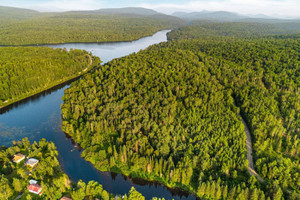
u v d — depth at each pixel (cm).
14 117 14962
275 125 12219
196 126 12006
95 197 8425
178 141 11256
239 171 9531
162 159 9675
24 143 11050
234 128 11731
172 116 13375
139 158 10019
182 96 15362
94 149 11188
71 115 14225
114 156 10606
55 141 12294
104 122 12575
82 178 9756
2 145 11650
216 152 10169
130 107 14000
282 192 8094
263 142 11188
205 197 8725
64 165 10481
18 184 8419
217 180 8775
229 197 8338
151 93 15025
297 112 13825
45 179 9225
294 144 10719
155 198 8131
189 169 9138
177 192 9169
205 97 14750
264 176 9375
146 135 11981
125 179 9788
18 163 10112
